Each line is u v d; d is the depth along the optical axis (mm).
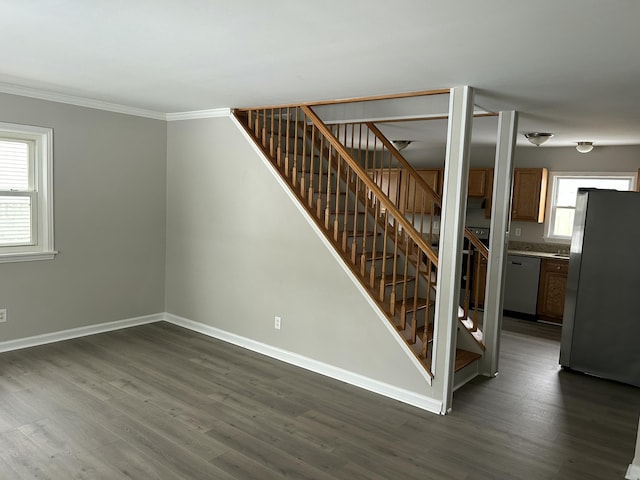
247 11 2031
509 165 3930
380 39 2316
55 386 3531
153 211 5145
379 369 3676
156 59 2885
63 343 4469
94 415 3115
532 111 3906
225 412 3246
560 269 5918
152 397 3424
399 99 3689
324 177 4652
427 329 3838
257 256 4426
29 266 4254
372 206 4805
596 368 4273
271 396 3535
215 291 4828
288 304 4219
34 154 4270
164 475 2500
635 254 4070
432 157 7289
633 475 2666
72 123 4402
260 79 3270
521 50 2375
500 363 4555
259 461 2674
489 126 4793
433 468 2688
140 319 5168
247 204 4465
